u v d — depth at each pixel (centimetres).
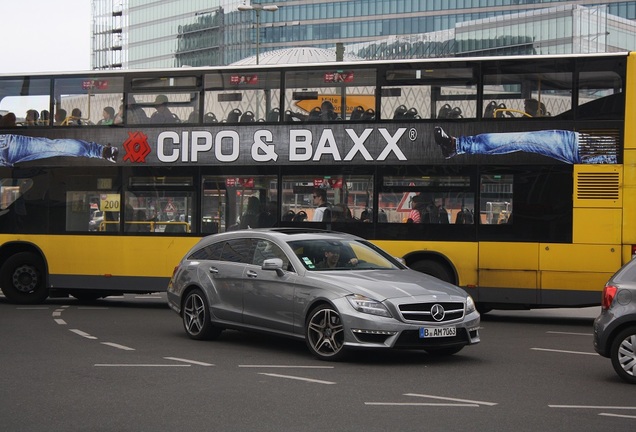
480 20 10619
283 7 12988
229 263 1398
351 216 1833
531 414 863
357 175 1836
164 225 1964
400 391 988
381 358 1259
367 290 1187
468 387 1021
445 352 1288
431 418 841
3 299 2222
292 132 1881
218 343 1407
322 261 1304
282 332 1286
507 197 1755
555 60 1750
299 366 1171
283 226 1875
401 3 12281
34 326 1641
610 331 1075
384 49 11800
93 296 2273
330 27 12738
